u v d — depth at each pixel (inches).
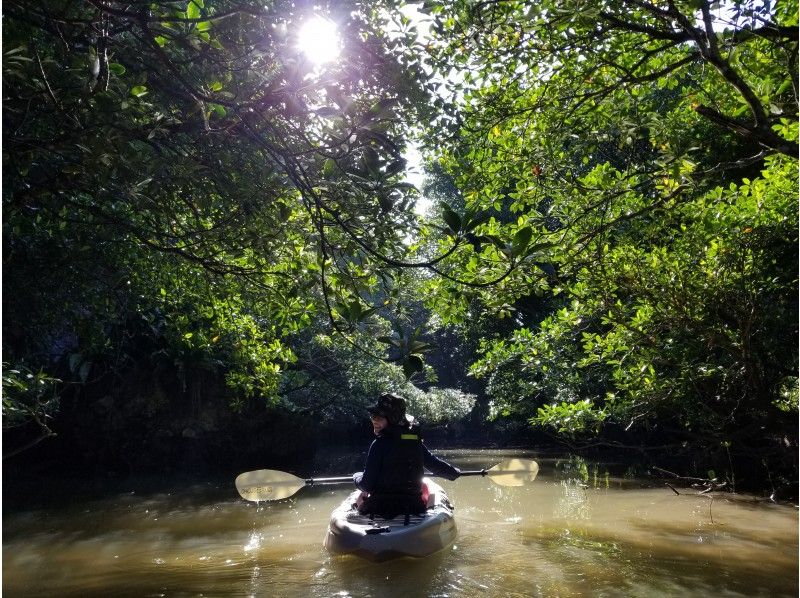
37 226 265.3
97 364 516.4
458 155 253.6
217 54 142.2
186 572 204.4
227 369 552.1
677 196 257.0
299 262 209.9
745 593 177.3
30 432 498.3
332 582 188.1
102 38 127.6
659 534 253.3
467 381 996.6
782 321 284.7
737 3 177.5
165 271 316.2
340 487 407.2
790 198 269.3
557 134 248.1
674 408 343.9
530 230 115.8
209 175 165.2
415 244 214.5
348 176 135.9
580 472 464.1
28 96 138.1
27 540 260.7
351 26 138.7
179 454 540.1
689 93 267.7
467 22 194.7
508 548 228.4
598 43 210.8
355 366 632.4
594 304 311.0
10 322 324.2
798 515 291.7
